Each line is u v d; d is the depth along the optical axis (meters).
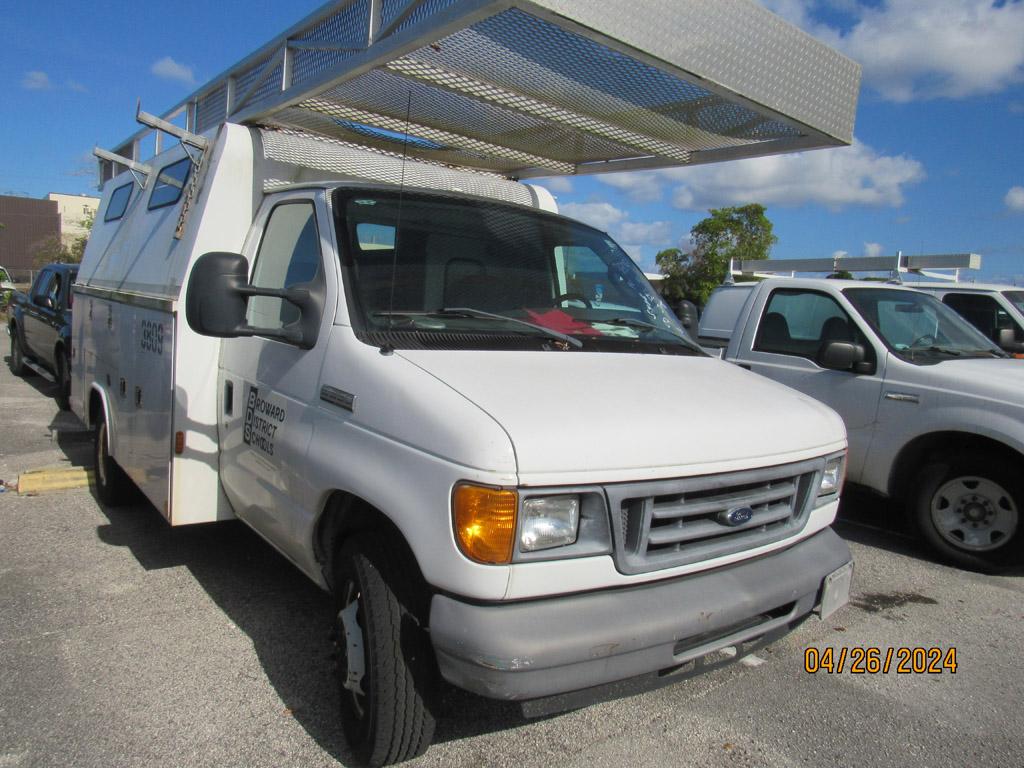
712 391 3.10
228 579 4.63
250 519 3.88
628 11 2.90
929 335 6.19
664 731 3.23
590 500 2.45
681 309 4.54
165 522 5.65
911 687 3.66
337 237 3.39
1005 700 3.57
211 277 3.10
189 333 4.04
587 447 2.44
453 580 2.38
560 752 3.05
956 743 3.21
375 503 2.65
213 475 4.16
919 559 5.49
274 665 3.63
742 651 2.85
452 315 3.34
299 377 3.30
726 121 4.07
